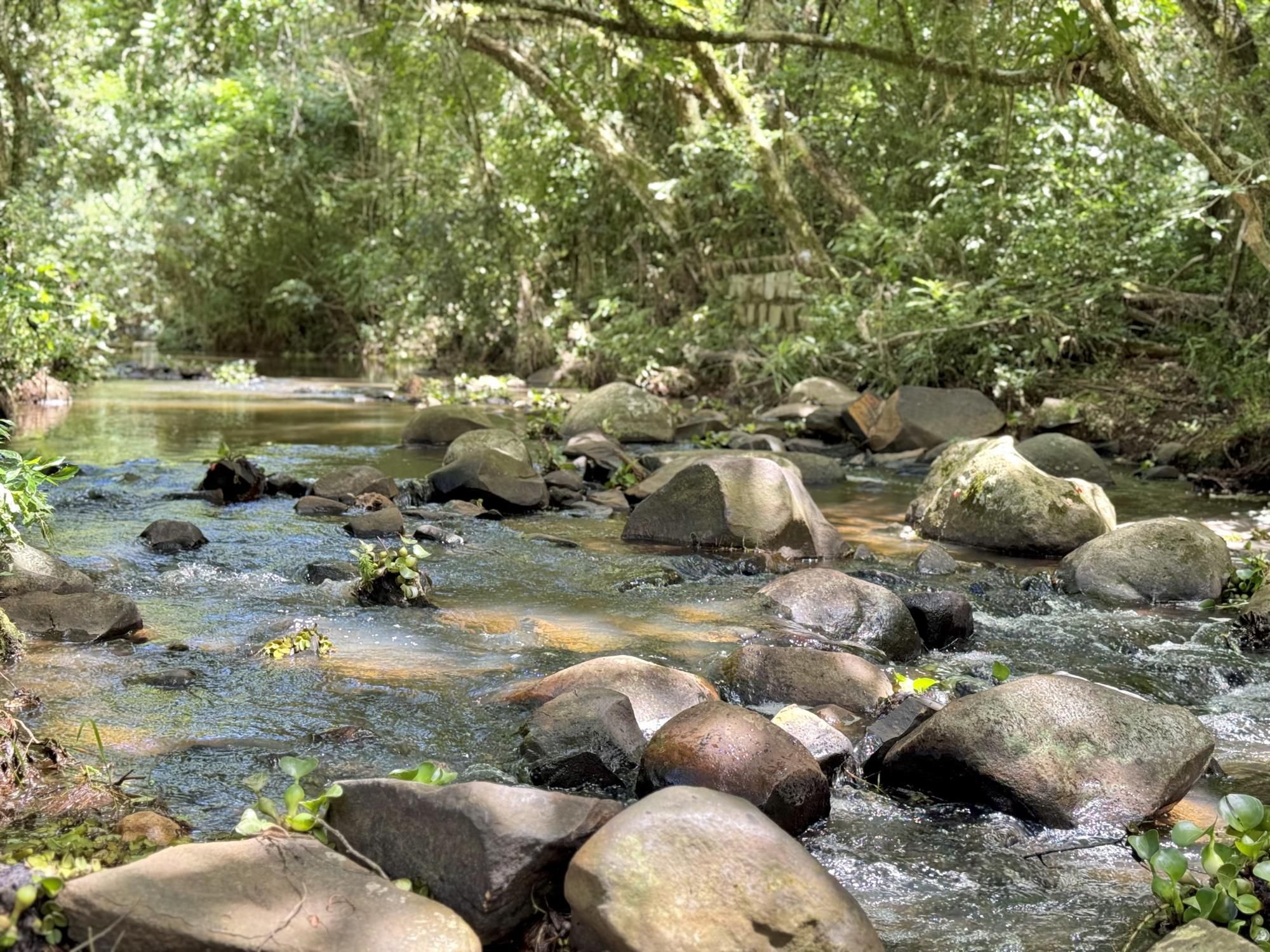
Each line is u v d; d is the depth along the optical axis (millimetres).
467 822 2637
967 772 3436
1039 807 3342
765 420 12625
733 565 6145
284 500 7848
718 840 2527
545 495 7910
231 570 5742
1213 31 10570
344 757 3516
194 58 17156
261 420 12930
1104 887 2967
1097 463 9195
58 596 4699
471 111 20312
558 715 3520
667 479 7965
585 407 11992
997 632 5234
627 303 18438
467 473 7863
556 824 2645
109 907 2311
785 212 15539
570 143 19156
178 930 2281
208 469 8320
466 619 5109
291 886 2463
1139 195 12570
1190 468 9953
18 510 4652
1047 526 6863
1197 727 3514
